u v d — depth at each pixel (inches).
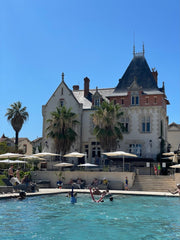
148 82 1784.0
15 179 936.3
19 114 2022.6
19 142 2859.3
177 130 2421.3
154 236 415.8
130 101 1733.5
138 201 815.1
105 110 1481.3
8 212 602.9
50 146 1784.0
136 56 1913.1
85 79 1962.4
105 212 622.8
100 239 398.3
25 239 392.5
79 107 1796.3
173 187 1146.7
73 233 430.0
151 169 1445.6
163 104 1791.3
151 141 1653.5
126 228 466.9
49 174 1321.4
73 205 721.6
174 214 604.1
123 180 1209.4
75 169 1525.6
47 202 764.0
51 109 1843.0
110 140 1465.3
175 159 1327.5
